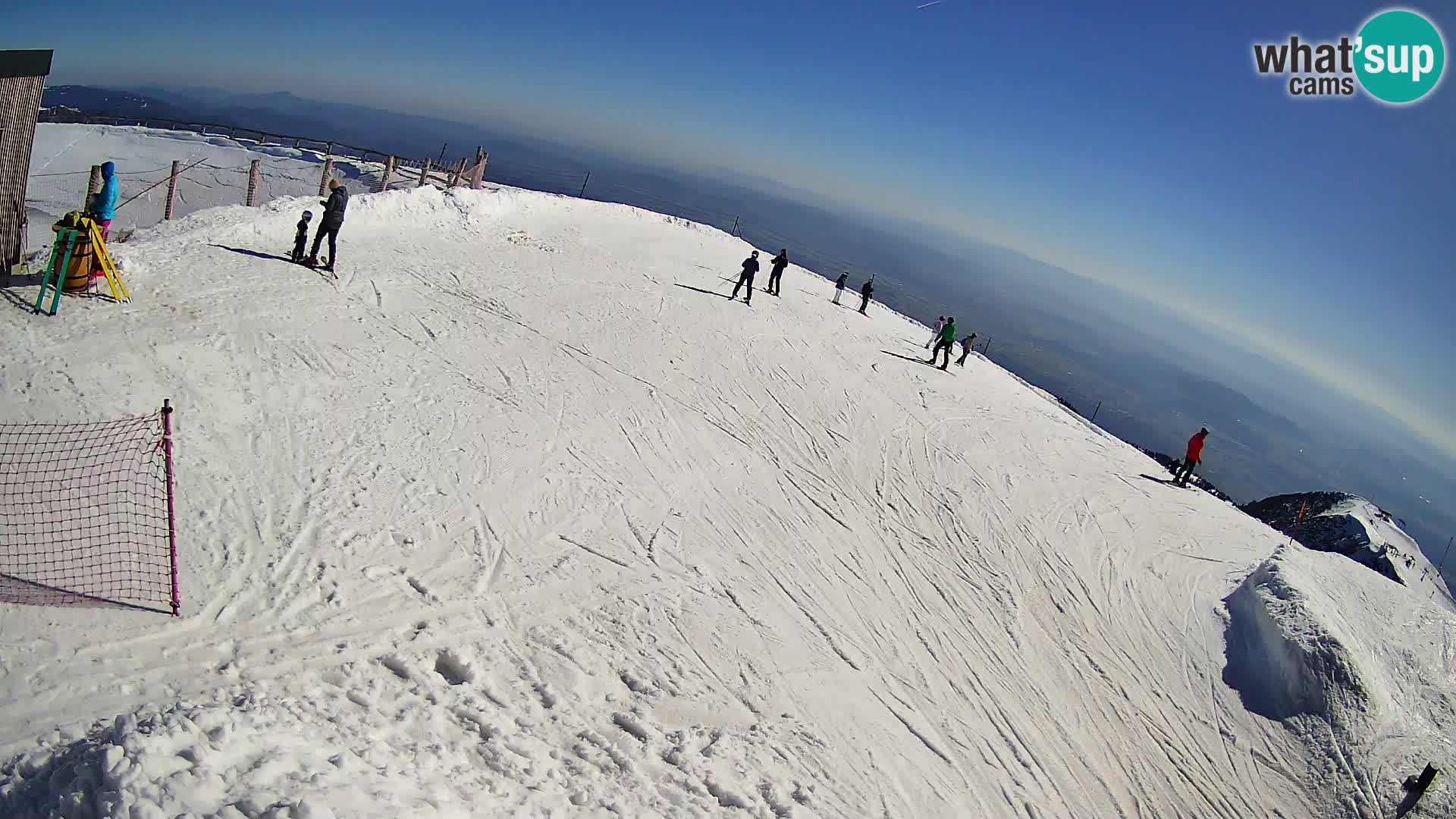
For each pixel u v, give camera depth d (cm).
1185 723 1026
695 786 651
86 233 1121
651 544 1048
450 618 774
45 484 750
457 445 1114
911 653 1009
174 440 884
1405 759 974
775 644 921
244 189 2842
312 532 829
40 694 542
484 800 528
